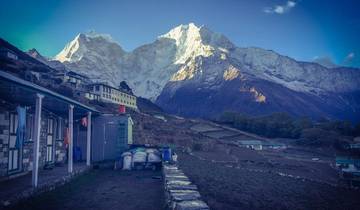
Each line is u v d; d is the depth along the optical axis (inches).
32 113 764.6
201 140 2940.5
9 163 652.1
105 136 1079.6
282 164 2242.9
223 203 609.6
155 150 1007.6
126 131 1091.9
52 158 891.4
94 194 591.5
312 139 4293.8
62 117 975.0
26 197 507.8
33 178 558.6
